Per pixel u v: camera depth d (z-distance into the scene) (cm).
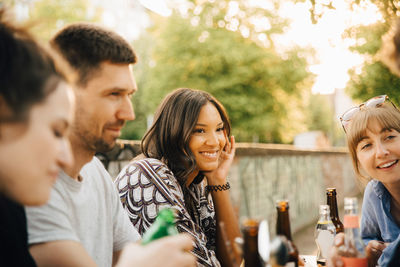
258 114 1795
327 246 156
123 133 2180
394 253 145
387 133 165
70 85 78
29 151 68
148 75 1991
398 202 176
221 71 1795
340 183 1267
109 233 137
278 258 110
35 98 69
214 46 1767
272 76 1778
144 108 2209
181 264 76
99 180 135
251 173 649
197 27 1830
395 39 151
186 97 194
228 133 210
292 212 809
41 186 70
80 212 120
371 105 173
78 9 1842
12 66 68
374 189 181
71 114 77
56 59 79
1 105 66
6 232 85
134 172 173
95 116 112
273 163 752
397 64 155
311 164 992
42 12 1716
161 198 167
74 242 106
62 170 115
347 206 127
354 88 600
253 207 649
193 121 189
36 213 104
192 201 200
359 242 125
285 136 1947
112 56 111
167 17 1931
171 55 1828
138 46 2256
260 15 1809
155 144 198
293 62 1808
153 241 86
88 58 110
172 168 191
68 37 111
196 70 1792
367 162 171
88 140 114
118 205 144
